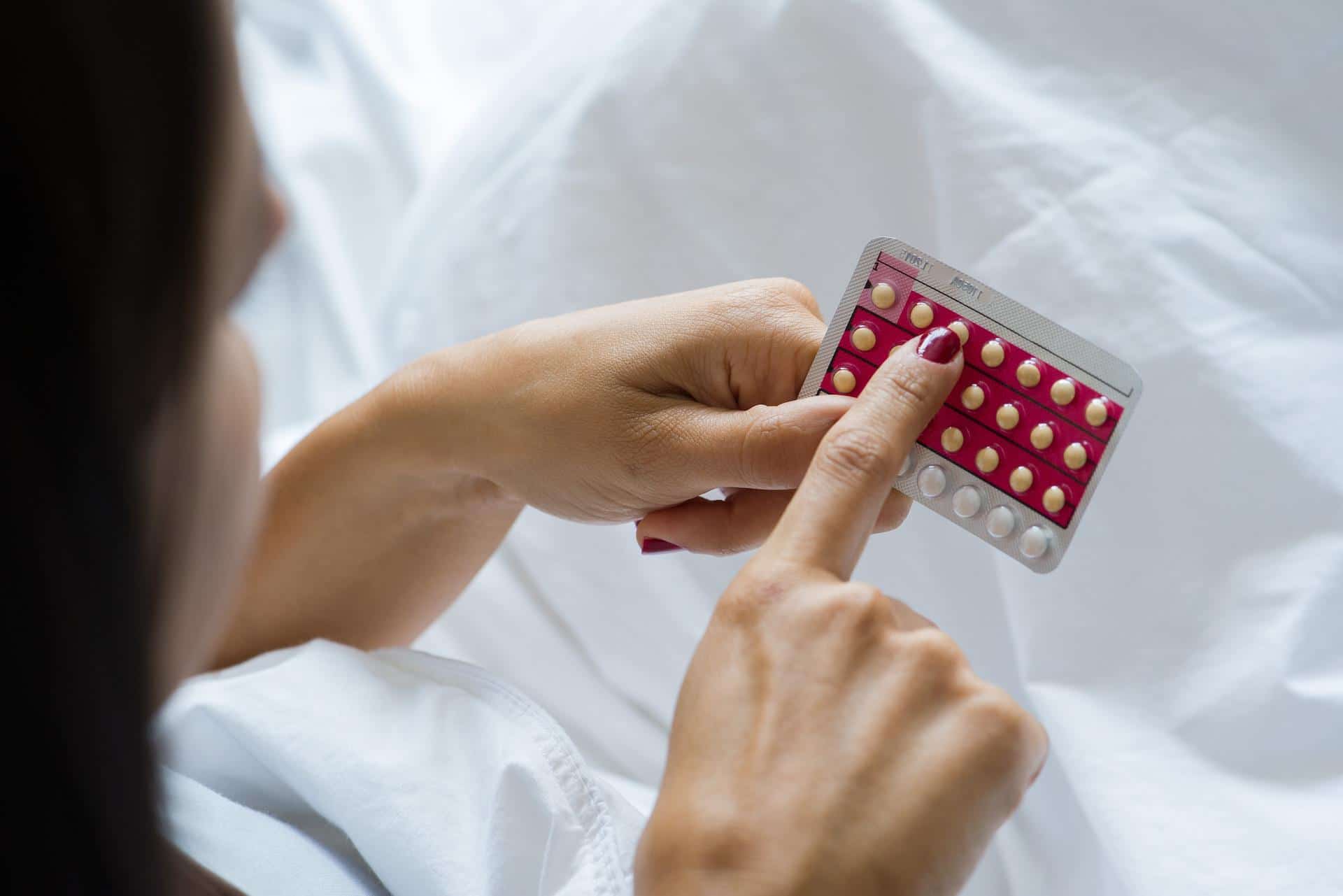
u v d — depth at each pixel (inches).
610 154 30.5
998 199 27.9
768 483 24.5
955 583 28.6
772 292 25.2
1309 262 26.5
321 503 27.4
